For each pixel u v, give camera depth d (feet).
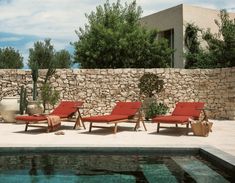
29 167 18.56
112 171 17.67
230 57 57.21
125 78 46.68
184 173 17.21
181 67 63.57
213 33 65.87
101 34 68.33
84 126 34.37
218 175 16.79
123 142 25.35
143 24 74.84
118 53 67.72
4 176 16.79
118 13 76.07
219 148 22.15
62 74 45.85
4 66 103.86
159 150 21.94
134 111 33.37
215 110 46.42
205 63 59.93
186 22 62.75
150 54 68.49
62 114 34.83
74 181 16.01
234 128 34.73
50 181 15.96
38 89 45.21
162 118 30.73
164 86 46.98
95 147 22.06
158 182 15.75
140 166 18.70
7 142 25.36
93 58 68.95
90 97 46.19
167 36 69.31
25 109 41.57
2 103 40.40
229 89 44.80
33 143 23.86
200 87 47.44
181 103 34.12
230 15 67.87
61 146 22.13
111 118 30.63
